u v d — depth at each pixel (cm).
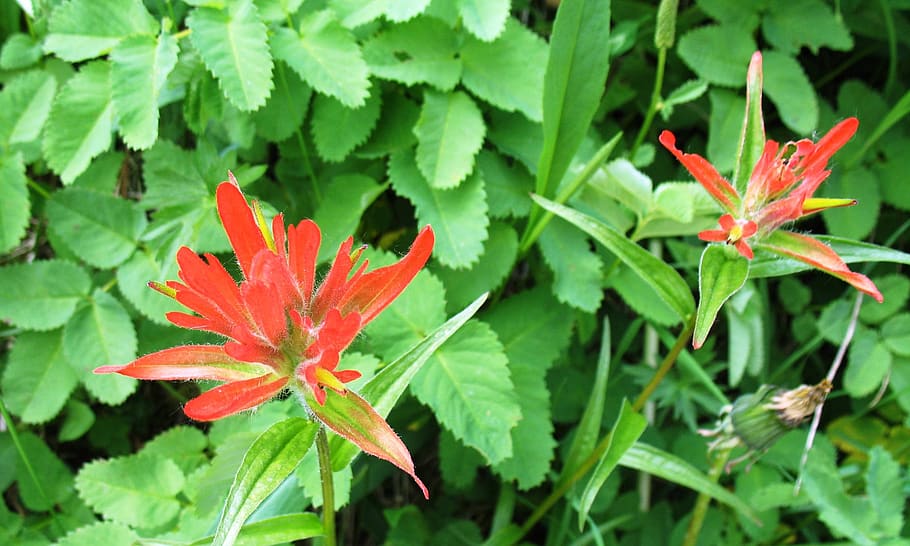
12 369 37
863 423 45
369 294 27
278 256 26
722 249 31
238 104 34
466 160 36
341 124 37
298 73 37
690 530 39
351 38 35
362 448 27
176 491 36
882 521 36
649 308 39
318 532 30
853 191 43
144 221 38
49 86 38
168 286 27
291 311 26
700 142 47
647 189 37
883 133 44
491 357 36
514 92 37
